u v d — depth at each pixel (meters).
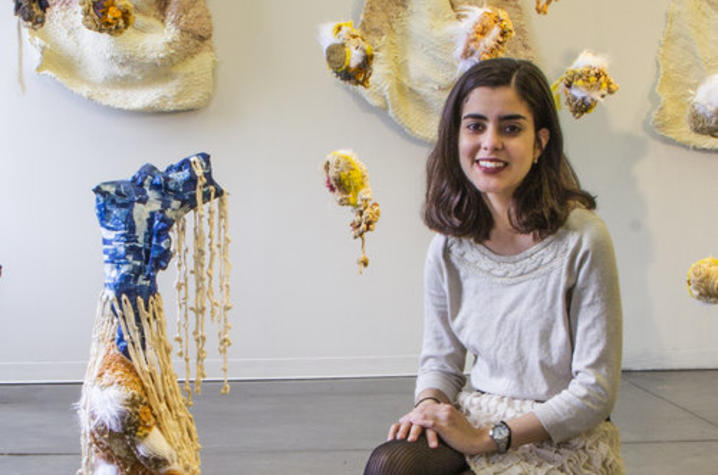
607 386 1.40
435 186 1.55
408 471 1.36
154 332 1.48
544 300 1.46
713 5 3.75
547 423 1.39
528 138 1.43
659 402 3.40
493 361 1.53
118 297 1.46
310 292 3.86
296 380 3.85
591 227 1.43
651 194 3.86
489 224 1.52
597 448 1.43
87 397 1.44
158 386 1.46
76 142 3.74
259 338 3.86
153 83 3.68
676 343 3.93
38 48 3.58
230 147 3.78
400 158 3.81
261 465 2.71
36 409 3.37
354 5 3.74
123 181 1.51
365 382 3.80
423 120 3.74
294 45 3.76
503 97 1.42
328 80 3.78
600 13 3.77
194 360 3.78
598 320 1.42
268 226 3.82
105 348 1.46
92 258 3.78
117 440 1.39
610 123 3.82
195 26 3.63
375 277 3.88
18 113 3.72
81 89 3.65
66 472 2.66
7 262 3.76
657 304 3.91
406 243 3.86
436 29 3.61
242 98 3.77
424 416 1.44
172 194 1.53
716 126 1.58
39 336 3.79
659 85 3.76
